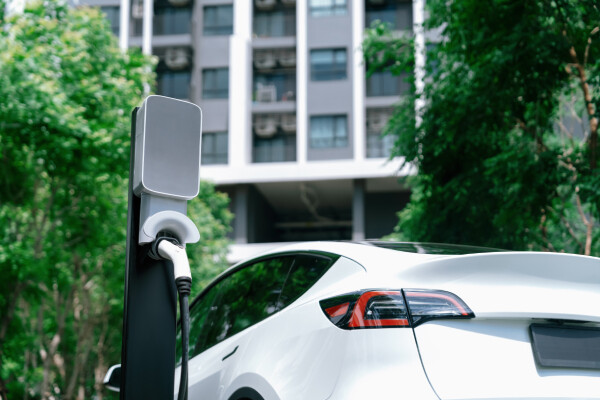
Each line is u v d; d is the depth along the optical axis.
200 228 23.56
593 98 8.27
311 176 36.38
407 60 10.45
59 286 16.19
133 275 2.58
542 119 9.43
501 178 9.20
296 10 38.28
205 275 22.47
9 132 12.85
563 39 8.23
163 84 38.44
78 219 15.67
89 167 13.53
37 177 14.61
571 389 2.44
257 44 38.56
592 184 8.19
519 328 2.50
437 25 9.51
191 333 3.78
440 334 2.40
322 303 2.67
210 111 37.91
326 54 37.50
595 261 2.62
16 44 12.87
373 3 37.72
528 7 8.49
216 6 38.97
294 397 2.52
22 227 16.16
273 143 37.78
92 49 15.30
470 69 9.20
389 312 2.43
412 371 2.33
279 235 44.66
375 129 36.69
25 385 18.61
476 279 2.53
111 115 14.18
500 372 2.40
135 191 2.62
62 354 21.31
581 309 2.56
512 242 10.32
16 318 15.42
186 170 2.62
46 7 15.09
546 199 8.90
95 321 21.33
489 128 9.55
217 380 3.11
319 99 37.16
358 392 2.32
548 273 2.61
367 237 39.09
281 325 2.85
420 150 10.39
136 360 2.52
